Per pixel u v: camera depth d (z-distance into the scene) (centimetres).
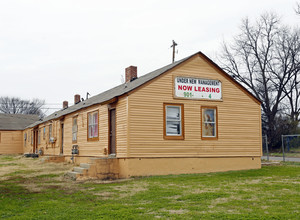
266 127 4456
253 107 1986
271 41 4378
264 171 1755
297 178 1445
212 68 1875
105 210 895
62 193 1177
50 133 3031
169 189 1209
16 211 913
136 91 1645
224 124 1875
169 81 1742
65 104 3819
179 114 1759
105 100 1761
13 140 4362
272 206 913
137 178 1551
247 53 4522
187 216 821
